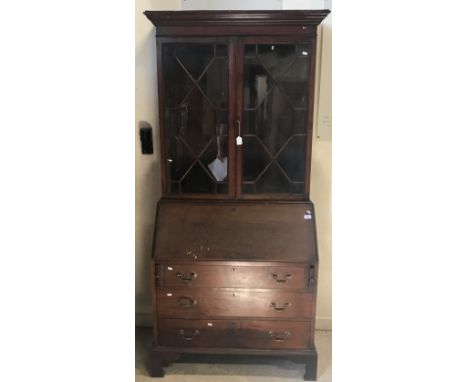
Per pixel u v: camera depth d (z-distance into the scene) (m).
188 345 1.73
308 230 1.66
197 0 1.90
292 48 1.58
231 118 1.64
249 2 1.92
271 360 1.90
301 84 1.62
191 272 1.64
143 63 1.90
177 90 1.66
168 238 1.66
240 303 1.66
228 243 1.64
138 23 1.86
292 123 1.66
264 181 1.71
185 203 1.72
